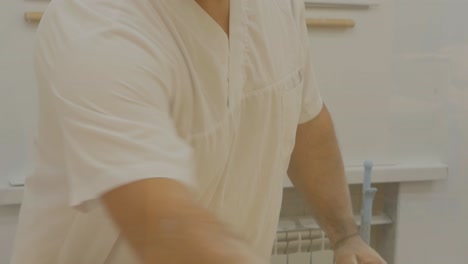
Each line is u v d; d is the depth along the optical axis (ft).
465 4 6.61
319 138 3.47
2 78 5.43
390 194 7.00
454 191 7.03
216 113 2.50
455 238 7.15
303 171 3.53
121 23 2.08
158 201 1.65
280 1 2.95
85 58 1.93
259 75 2.70
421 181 6.89
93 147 1.79
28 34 5.42
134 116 1.86
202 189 2.61
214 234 1.59
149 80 1.98
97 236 2.45
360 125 6.55
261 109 2.74
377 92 6.54
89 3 2.14
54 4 2.22
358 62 6.42
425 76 6.67
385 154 6.70
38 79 2.22
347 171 6.40
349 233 3.51
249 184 2.86
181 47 2.30
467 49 6.74
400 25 6.48
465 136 6.93
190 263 1.54
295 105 3.02
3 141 5.53
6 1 5.33
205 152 2.50
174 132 1.94
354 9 6.28
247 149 2.78
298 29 3.08
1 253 5.68
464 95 6.84
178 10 2.29
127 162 1.73
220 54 2.43
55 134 2.27
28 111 5.55
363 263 3.35
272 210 3.09
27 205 2.65
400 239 6.98
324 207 3.55
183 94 2.33
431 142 6.84
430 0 6.50
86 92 1.87
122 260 2.46
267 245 3.19
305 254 6.56
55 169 2.40
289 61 2.97
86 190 1.76
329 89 6.38
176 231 1.59
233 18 2.53
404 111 6.68
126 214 1.68
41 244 2.58
